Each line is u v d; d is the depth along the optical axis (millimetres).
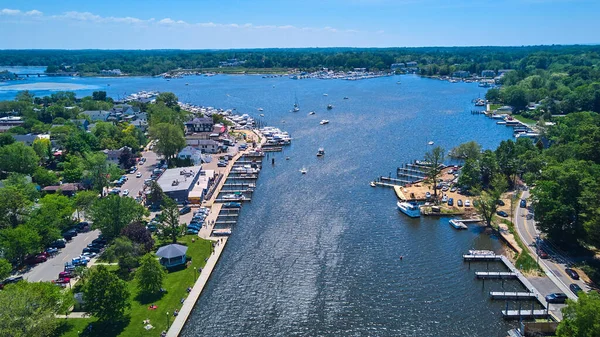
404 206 146875
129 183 176000
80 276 98688
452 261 115750
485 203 135375
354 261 115750
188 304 96000
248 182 179500
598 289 97812
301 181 179625
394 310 95500
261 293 102000
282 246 124250
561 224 115812
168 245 113812
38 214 120688
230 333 88875
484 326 90000
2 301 74938
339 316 93875
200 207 152125
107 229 119812
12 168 173750
